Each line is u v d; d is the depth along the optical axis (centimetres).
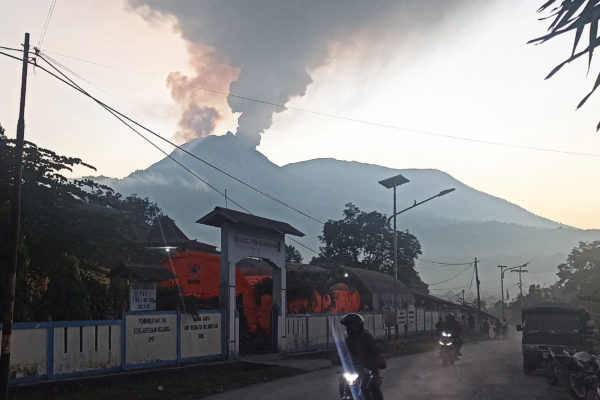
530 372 1923
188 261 2692
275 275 2555
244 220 2231
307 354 2597
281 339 2514
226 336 2131
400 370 2084
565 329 1961
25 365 1363
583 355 1327
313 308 3070
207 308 2181
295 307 2977
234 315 2188
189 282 2675
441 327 2338
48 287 1636
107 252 2234
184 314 1927
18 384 1333
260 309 2803
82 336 1525
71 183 2212
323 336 2916
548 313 2003
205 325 2031
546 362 1691
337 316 3100
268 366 2092
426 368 2169
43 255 1991
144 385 1571
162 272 1848
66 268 1627
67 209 2152
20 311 1459
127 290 1966
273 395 1473
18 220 1323
